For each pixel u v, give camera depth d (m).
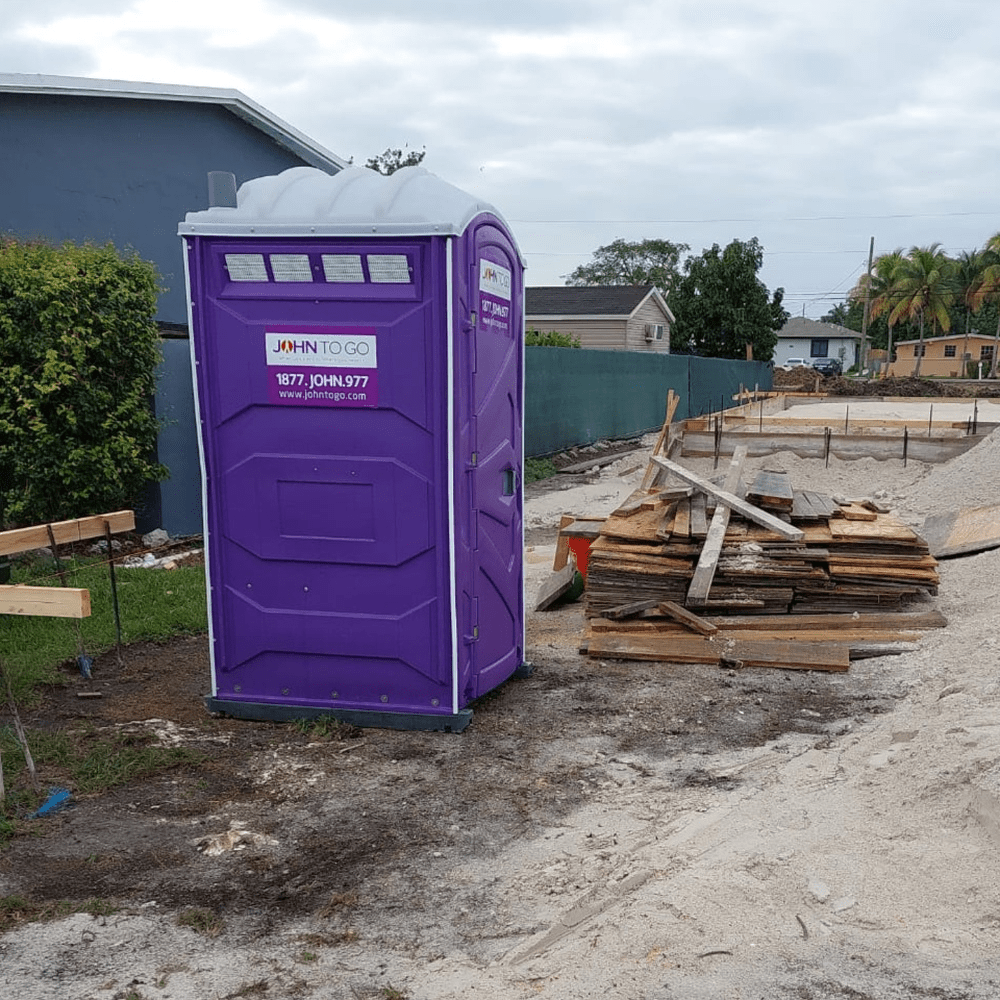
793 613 7.28
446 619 5.23
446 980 3.11
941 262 69.00
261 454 5.27
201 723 5.51
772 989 2.98
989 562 8.48
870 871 3.64
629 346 39.62
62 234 14.76
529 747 5.16
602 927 3.36
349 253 4.94
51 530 6.24
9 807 4.34
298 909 3.57
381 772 4.84
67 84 14.22
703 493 8.16
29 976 3.15
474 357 5.13
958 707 5.03
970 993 2.93
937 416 24.17
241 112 16.47
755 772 4.80
